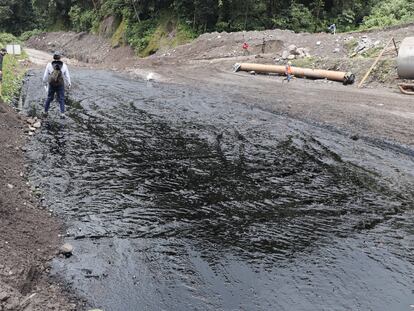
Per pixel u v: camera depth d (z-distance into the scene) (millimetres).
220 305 5508
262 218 7656
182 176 9383
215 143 11570
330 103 15375
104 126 12977
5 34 52688
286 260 6453
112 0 45000
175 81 20719
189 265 6285
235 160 10383
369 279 6066
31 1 62250
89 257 6375
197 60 28547
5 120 11617
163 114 14547
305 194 8641
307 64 23297
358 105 15008
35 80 19719
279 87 18844
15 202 7250
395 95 16641
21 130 11836
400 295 5766
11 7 63375
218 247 6738
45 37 59281
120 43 43656
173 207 7980
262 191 8734
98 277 5965
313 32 37344
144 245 6734
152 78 21547
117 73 23344
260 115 14414
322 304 5559
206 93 17906
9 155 9625
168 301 5566
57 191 8461
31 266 5781
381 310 5477
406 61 16703
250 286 5875
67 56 50719
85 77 21625
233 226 7359
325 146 11406
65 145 11125
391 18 31672
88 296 5605
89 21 52188
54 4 58438
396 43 22562
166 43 38031
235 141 11750
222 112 14820
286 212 7891
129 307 5449
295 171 9781
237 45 30000
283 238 7027
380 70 19281
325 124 13023
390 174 9664
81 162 10023
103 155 10531
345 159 10531
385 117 13414
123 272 6094
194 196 8445
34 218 7066
